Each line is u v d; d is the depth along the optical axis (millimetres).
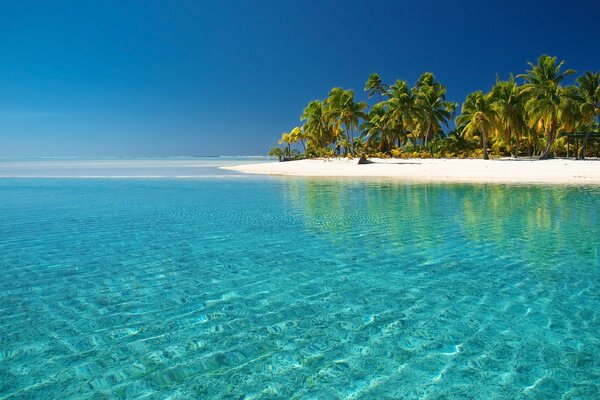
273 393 4367
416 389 4395
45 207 19094
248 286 7832
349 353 5203
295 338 5645
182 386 4520
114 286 7883
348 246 10930
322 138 70875
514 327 5855
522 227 13016
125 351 5332
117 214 16875
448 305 6730
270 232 12914
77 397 4340
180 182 34344
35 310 6730
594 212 15539
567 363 4863
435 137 61156
